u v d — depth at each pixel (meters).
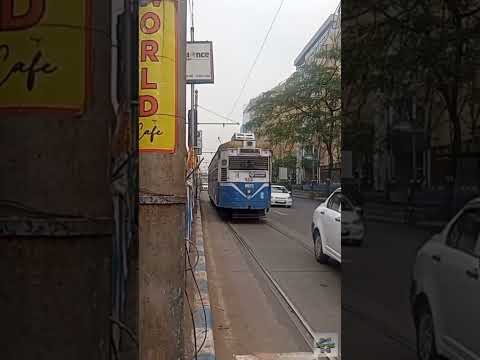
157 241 3.57
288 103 38.03
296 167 68.25
